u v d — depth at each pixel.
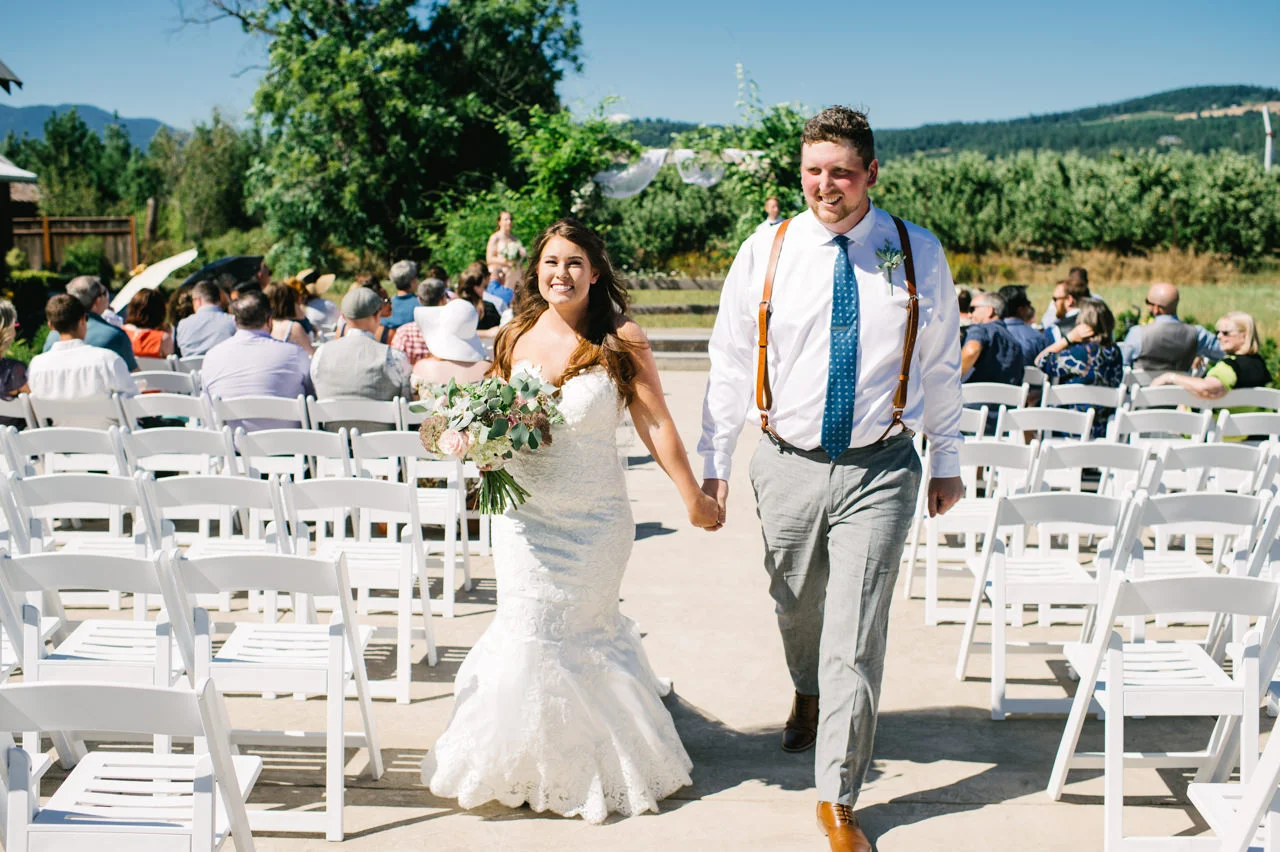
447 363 5.77
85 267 24.02
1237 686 2.99
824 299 3.07
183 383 6.73
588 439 3.16
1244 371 6.18
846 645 3.01
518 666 3.16
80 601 4.98
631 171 15.98
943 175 26.16
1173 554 4.41
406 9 25.14
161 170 43.72
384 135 24.95
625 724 3.24
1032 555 4.90
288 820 3.07
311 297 9.70
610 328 3.21
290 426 5.84
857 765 2.99
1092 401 5.98
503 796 3.21
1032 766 3.54
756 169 15.19
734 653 4.46
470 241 17.02
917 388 3.13
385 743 3.67
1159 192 25.28
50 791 3.34
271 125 25.05
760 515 3.31
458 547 5.73
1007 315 7.07
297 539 3.91
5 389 6.03
